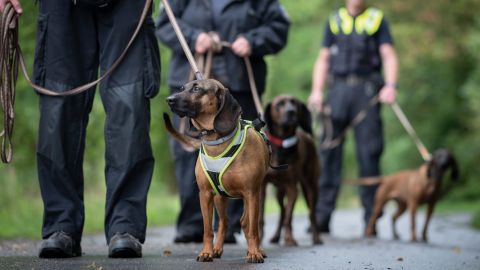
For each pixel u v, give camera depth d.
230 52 10.76
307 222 20.14
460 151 40.53
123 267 7.08
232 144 7.47
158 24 11.16
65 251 7.82
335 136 15.62
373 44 15.41
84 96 8.22
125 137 8.04
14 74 8.20
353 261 8.29
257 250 7.73
